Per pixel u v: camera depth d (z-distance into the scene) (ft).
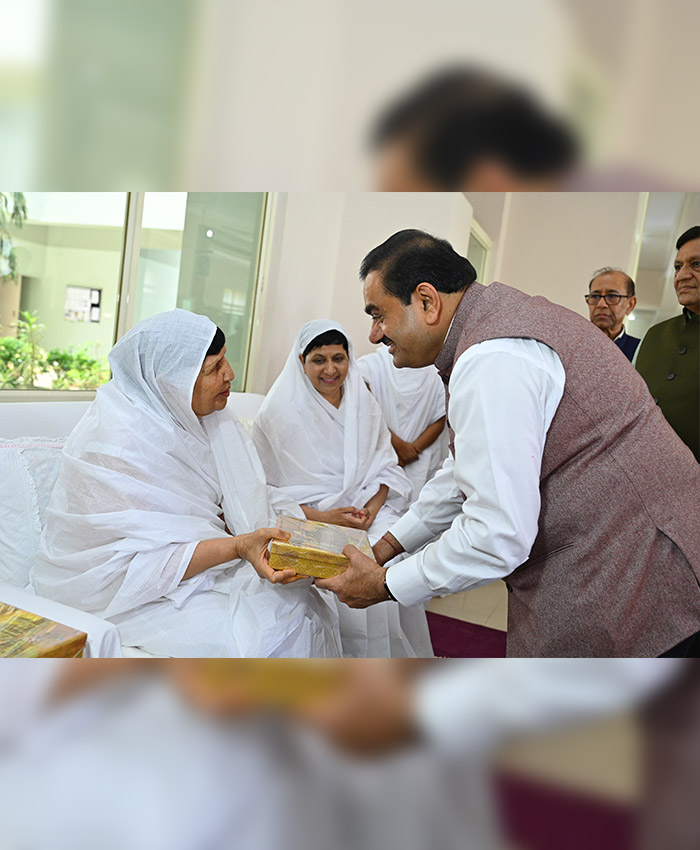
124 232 7.47
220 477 4.40
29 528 4.12
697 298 5.96
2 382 6.35
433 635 7.62
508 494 2.70
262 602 3.81
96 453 3.92
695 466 2.96
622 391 2.85
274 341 10.21
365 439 6.25
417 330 3.20
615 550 2.86
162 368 4.04
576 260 11.39
